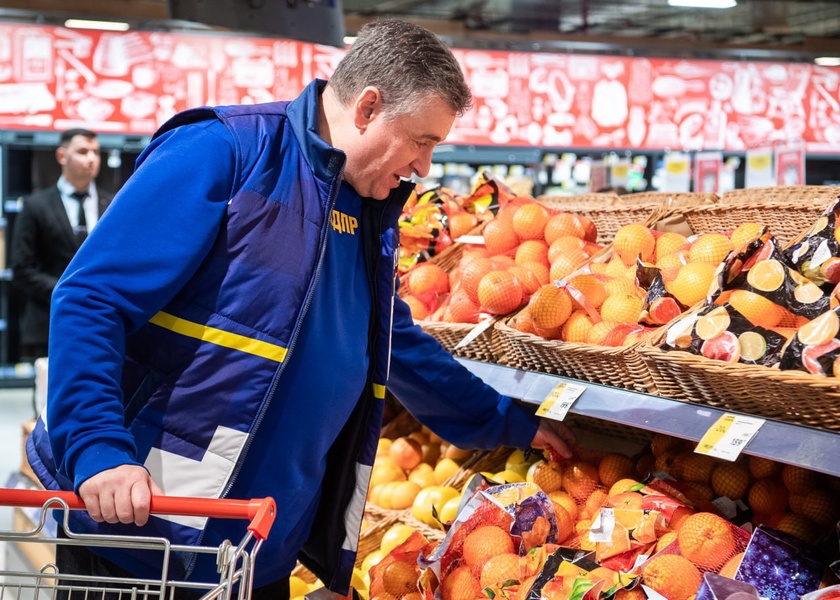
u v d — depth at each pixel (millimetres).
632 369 1764
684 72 7141
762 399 1486
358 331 1741
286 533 1668
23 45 6098
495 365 2250
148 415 1514
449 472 2598
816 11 8312
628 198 2934
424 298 2727
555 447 2109
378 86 1568
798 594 1506
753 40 9344
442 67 1563
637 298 2020
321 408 1640
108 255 1385
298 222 1571
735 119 7262
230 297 1509
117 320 1371
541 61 6961
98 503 1244
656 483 1852
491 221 2688
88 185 5816
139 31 6199
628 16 8500
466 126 6930
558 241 2453
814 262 1625
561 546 1769
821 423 1412
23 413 7754
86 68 6188
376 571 1915
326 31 4531
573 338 2027
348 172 1673
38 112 6168
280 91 6406
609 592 1543
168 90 6293
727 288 1710
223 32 6281
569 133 7070
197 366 1501
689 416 1602
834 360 1409
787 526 1702
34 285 5750
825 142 7371
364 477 1841
